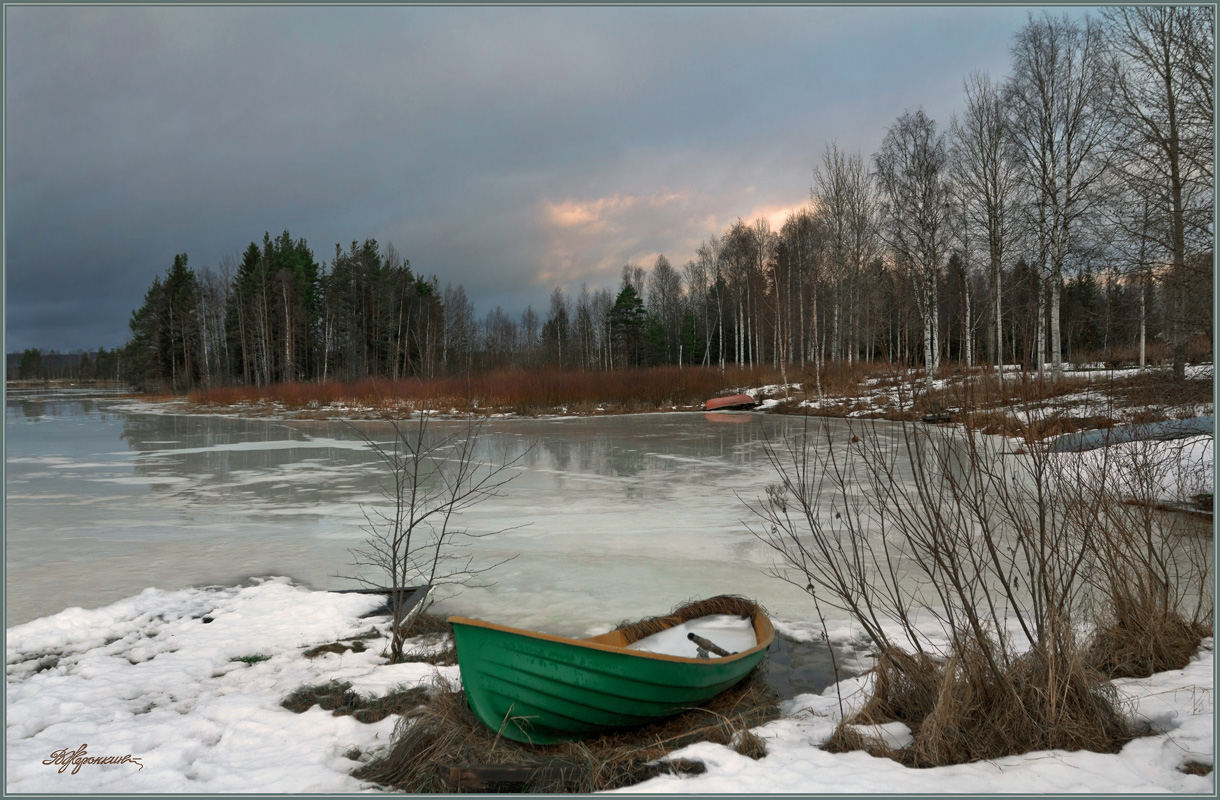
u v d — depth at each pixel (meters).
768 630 4.52
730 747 3.35
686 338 64.00
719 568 6.93
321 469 13.77
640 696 3.61
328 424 25.50
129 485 11.95
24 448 17.88
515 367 37.44
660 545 7.83
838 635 5.13
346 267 55.88
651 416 27.17
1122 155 14.75
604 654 3.44
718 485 11.62
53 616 5.43
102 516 9.42
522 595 6.11
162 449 17.52
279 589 6.18
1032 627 5.00
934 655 4.46
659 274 70.00
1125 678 3.95
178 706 4.00
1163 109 13.54
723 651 4.16
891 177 26.64
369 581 6.45
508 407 29.20
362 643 5.05
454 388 30.98
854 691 4.08
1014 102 23.38
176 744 3.46
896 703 3.72
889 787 2.79
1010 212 22.91
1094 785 2.73
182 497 10.81
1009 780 2.82
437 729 3.46
